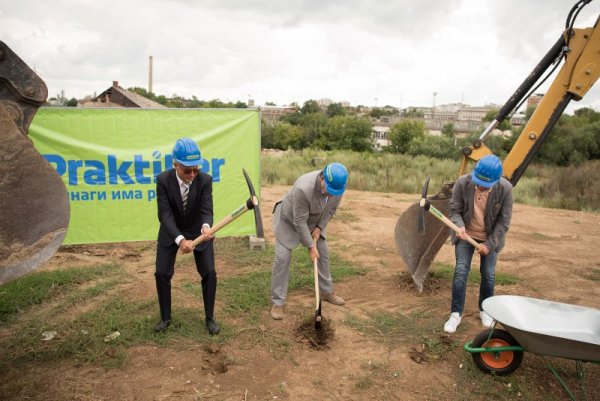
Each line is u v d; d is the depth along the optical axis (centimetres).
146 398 344
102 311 476
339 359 408
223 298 521
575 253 775
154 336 429
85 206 678
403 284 586
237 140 710
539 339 322
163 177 401
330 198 459
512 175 556
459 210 458
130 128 675
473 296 559
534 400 358
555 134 2764
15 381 357
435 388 370
